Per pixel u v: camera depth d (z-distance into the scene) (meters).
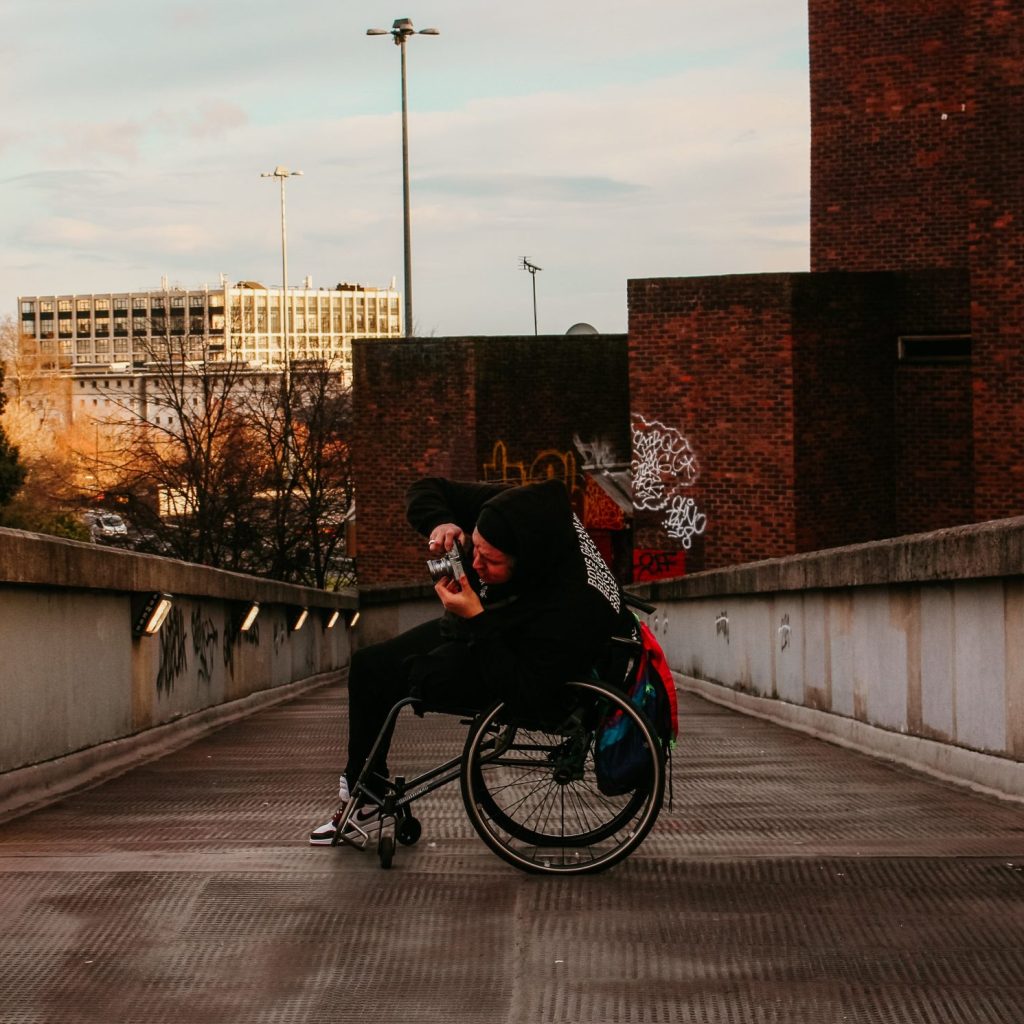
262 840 5.89
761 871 5.11
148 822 6.41
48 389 93.88
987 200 20.83
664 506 25.52
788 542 24.33
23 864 5.28
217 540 44.66
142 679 9.59
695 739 10.57
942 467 25.09
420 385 31.75
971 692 7.60
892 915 4.52
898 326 25.31
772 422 24.38
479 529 5.11
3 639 6.89
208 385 45.72
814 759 9.02
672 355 25.27
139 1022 3.65
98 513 59.09
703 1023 3.62
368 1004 3.77
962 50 26.06
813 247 27.47
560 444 32.59
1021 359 20.78
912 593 8.56
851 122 26.98
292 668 17.91
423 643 5.57
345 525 45.69
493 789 5.53
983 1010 3.69
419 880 5.04
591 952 4.19
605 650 5.39
